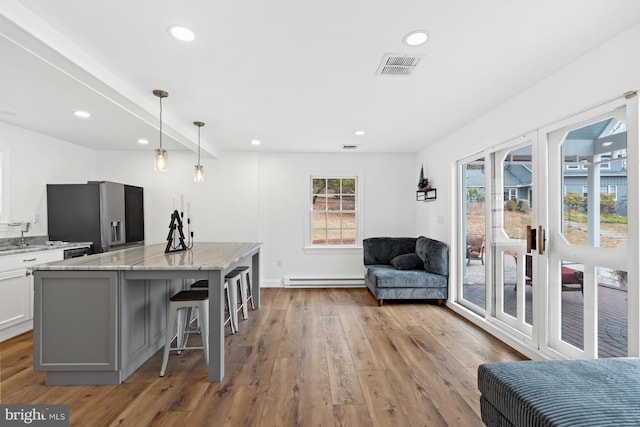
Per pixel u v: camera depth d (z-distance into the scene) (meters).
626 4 1.62
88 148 4.96
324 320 3.74
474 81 2.58
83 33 1.88
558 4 1.62
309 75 2.47
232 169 5.32
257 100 3.00
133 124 3.64
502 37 1.94
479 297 4.22
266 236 5.48
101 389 2.21
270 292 5.11
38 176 4.05
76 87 2.56
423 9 1.67
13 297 3.14
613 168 2.06
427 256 4.55
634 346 1.88
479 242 3.98
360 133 4.21
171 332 2.45
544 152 2.58
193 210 5.25
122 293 2.27
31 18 1.68
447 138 4.32
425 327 3.50
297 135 4.32
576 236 2.35
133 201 4.78
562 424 1.11
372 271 4.60
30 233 3.92
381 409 1.99
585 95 2.14
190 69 2.36
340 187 5.65
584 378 1.40
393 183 5.59
